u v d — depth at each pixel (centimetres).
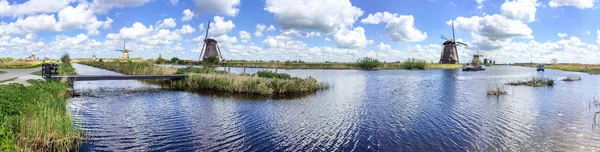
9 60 7119
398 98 2525
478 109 1966
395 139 1274
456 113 1830
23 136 980
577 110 1898
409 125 1517
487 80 4653
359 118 1684
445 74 6569
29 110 1215
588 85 3638
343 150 1135
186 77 3341
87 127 1398
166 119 1609
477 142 1230
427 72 7531
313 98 2467
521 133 1356
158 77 3209
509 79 4841
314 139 1273
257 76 3278
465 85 3769
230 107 1998
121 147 1130
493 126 1489
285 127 1465
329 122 1580
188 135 1308
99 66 7406
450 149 1146
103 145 1141
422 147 1170
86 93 2634
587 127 1448
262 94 2652
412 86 3625
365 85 3722
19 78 2702
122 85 3322
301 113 1820
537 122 1565
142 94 2606
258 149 1140
